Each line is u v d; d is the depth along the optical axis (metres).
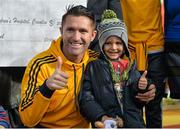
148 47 3.74
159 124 3.98
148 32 3.72
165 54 3.79
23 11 3.65
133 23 3.73
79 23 2.94
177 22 3.67
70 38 2.95
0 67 3.71
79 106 2.97
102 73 2.99
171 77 3.78
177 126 4.52
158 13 3.77
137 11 3.70
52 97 2.87
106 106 2.96
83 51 3.00
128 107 2.98
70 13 2.98
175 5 3.64
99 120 2.85
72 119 3.03
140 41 3.73
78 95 2.97
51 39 3.71
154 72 3.79
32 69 2.97
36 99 2.78
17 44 3.67
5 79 3.71
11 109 3.71
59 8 3.68
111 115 2.96
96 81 2.98
